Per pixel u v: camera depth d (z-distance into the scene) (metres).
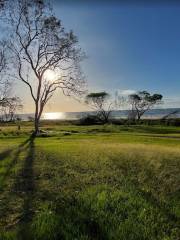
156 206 2.30
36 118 13.87
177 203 2.39
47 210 2.13
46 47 13.58
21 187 2.77
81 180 3.02
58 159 4.30
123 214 2.12
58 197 2.45
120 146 6.54
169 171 3.41
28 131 15.83
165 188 2.79
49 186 2.80
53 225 1.88
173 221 2.06
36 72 13.53
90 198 2.40
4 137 12.70
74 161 4.10
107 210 2.17
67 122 32.31
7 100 15.12
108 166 3.74
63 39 13.68
